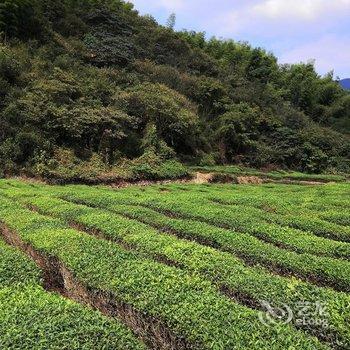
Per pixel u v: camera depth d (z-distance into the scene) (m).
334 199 27.30
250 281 10.55
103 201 22.38
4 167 33.31
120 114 41.12
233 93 63.69
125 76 51.88
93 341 7.11
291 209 23.20
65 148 37.12
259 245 14.69
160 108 45.22
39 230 14.47
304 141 61.34
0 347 6.82
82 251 11.91
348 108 83.75
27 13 51.06
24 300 8.76
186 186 35.41
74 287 10.70
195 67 67.12
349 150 64.44
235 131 55.31
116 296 9.35
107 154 38.91
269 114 64.00
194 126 48.25
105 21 63.22
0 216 16.97
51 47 51.16
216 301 8.91
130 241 14.15
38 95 38.66
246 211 21.36
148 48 65.00
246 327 7.86
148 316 8.61
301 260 13.23
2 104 37.56
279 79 83.12
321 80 90.50
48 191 25.92
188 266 11.83
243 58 81.12
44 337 7.14
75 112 38.41
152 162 40.22
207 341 7.49
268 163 56.09
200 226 16.94
